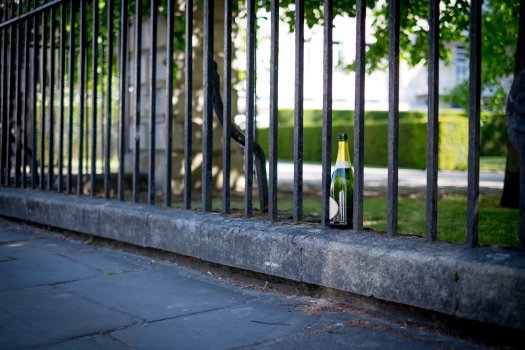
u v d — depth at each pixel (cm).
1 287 320
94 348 226
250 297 299
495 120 2261
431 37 255
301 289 301
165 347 227
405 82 2933
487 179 1191
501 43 915
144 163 902
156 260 388
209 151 372
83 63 480
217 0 879
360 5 283
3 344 230
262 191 426
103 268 366
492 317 216
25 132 552
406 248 251
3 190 560
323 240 283
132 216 399
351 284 267
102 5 785
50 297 300
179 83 857
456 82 2580
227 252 330
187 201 388
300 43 316
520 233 229
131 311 275
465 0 675
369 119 2248
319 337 237
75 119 915
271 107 325
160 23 870
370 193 913
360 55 284
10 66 577
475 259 226
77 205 452
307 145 2528
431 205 257
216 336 240
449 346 224
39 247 436
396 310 258
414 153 1800
